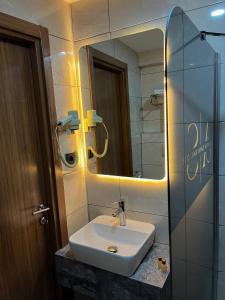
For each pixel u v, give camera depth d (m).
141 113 1.53
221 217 1.43
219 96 1.31
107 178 1.73
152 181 1.56
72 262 1.48
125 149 1.62
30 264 1.49
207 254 1.41
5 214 1.33
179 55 0.94
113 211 1.75
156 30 1.40
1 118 1.29
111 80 1.60
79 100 1.74
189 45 1.02
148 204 1.61
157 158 1.52
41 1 1.41
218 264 1.50
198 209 1.23
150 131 1.52
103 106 1.66
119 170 1.67
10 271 1.37
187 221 1.10
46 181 1.53
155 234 1.61
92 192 1.83
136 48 1.48
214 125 1.34
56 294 1.67
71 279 1.51
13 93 1.35
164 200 1.54
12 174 1.35
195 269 1.25
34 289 1.52
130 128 1.59
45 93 1.46
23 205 1.42
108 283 1.35
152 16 1.40
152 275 1.28
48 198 1.55
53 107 1.50
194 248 1.21
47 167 1.51
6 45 1.30
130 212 1.69
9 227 1.35
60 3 1.56
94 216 1.85
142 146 1.56
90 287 1.43
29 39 1.36
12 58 1.34
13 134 1.35
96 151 1.75
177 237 1.00
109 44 1.56
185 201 1.06
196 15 1.29
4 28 1.21
